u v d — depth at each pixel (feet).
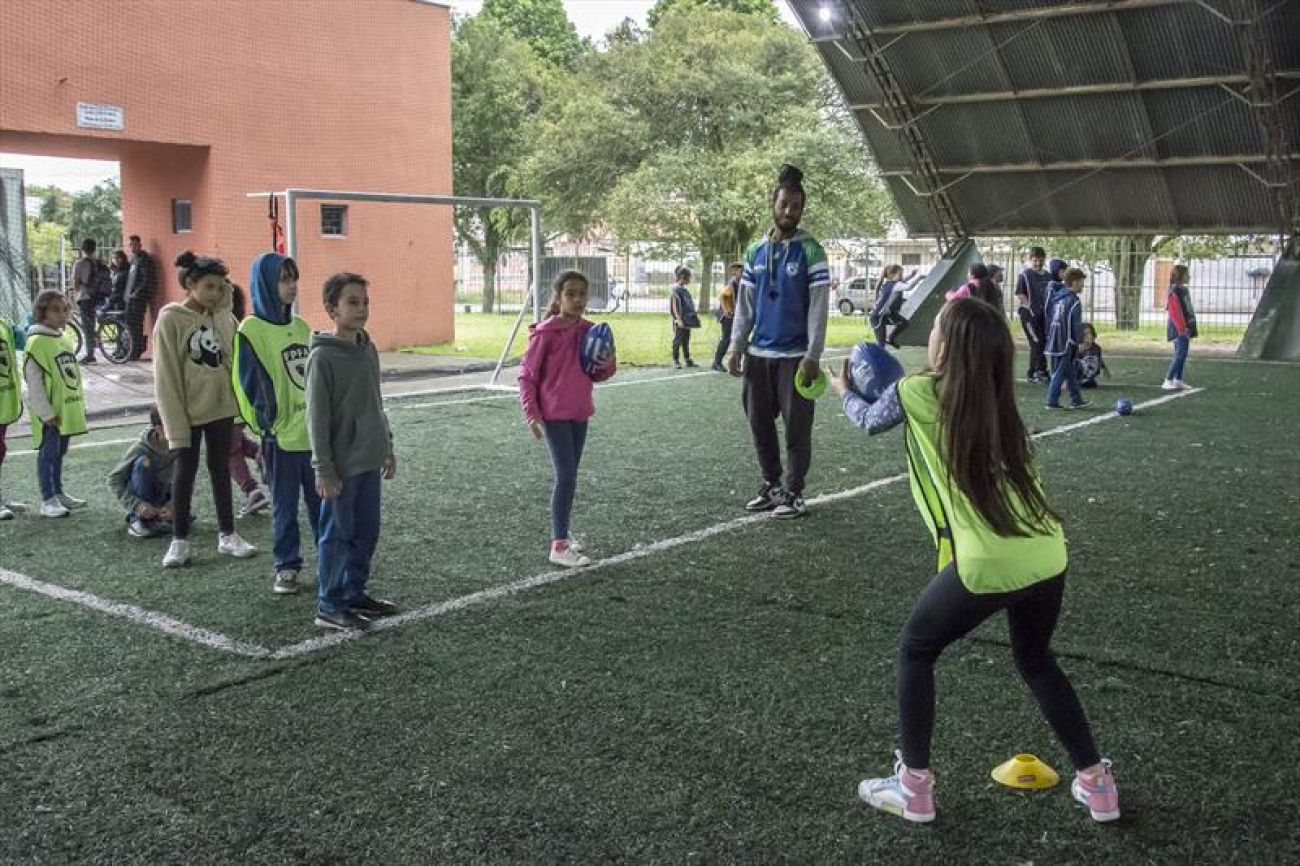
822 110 108.17
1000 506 10.34
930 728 11.14
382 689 14.80
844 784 12.03
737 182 103.76
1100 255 96.17
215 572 20.66
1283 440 34.32
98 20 57.93
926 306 73.41
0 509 25.12
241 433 25.13
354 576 17.44
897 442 34.32
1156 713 13.73
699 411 41.68
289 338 19.26
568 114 111.14
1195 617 17.35
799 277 24.08
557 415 20.34
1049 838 10.87
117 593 19.33
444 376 58.03
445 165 75.36
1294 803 11.48
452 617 17.74
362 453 17.13
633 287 151.94
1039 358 51.11
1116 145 66.08
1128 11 58.80
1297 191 63.21
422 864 10.52
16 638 16.92
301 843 10.91
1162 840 10.81
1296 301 63.16
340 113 69.05
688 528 23.56
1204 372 56.03
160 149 63.46
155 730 13.56
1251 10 54.80
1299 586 18.94
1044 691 11.11
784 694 14.52
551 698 14.44
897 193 75.41
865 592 18.97
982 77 65.46
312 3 67.10
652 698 14.42
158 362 20.59
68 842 10.94
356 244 70.44
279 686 14.94
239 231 64.80
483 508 25.45
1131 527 23.13
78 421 25.81
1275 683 14.65
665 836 10.98
